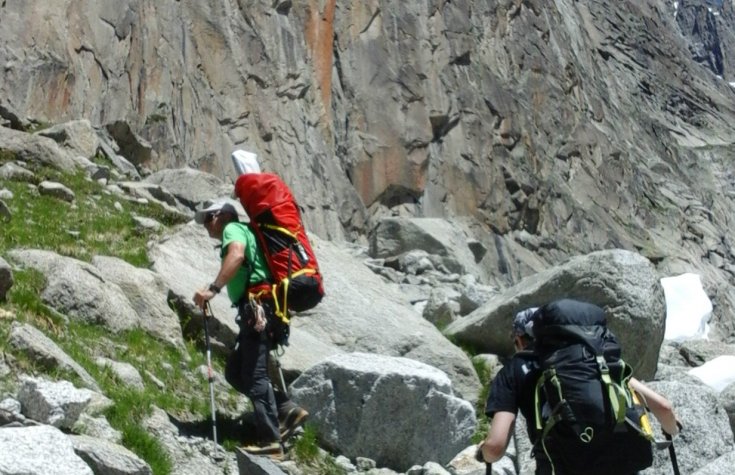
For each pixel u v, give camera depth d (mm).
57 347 7676
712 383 12008
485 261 28516
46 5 22406
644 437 5523
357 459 8281
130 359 8570
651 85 54281
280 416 7836
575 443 5477
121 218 13016
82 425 6871
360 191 27219
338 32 28531
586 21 53094
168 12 24703
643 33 57594
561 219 32406
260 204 7758
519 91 33094
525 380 5684
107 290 9180
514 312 11477
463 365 10570
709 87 61656
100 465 6180
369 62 28703
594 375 5527
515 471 8688
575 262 11133
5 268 8328
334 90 27891
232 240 7602
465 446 8594
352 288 11344
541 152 32844
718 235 41312
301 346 9758
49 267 9305
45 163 15391
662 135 47469
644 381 10945
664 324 10977
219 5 25812
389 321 10891
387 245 20594
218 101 24844
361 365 8453
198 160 23766
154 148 22719
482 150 30094
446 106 29609
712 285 36531
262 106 25625
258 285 7656
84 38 22812
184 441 7578
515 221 30453
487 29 33062
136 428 7145
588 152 36000
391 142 28031
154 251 10750
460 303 14164
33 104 21141
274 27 26766
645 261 11039
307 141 26031
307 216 25016
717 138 55281
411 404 8328
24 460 5379
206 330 7504
